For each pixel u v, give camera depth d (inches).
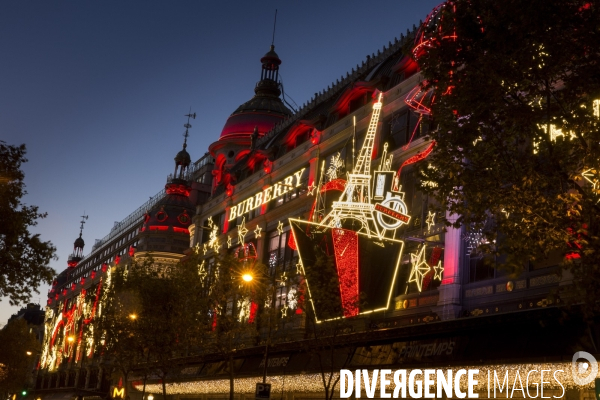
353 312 1378.0
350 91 1801.2
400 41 1887.3
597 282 636.1
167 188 3767.2
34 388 4872.0
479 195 699.4
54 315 5137.8
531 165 666.8
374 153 1608.0
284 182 2050.9
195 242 2662.4
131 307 1900.8
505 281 1166.3
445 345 1188.5
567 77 660.7
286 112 3107.8
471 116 698.8
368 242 1446.9
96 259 4849.9
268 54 3277.6
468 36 703.7
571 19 641.0
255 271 1489.9
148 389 2588.6
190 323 1669.5
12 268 1214.9
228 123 3065.9
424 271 1368.1
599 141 644.7
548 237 666.2
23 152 1206.9
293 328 1715.1
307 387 1577.3
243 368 1844.2
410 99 1505.9
